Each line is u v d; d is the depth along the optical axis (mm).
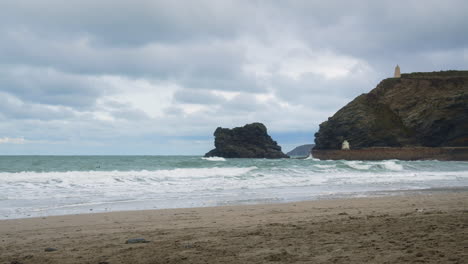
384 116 112188
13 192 18281
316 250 5406
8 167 47656
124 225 9781
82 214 11914
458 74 123188
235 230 8117
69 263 5328
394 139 105125
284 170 35438
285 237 6711
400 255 4824
